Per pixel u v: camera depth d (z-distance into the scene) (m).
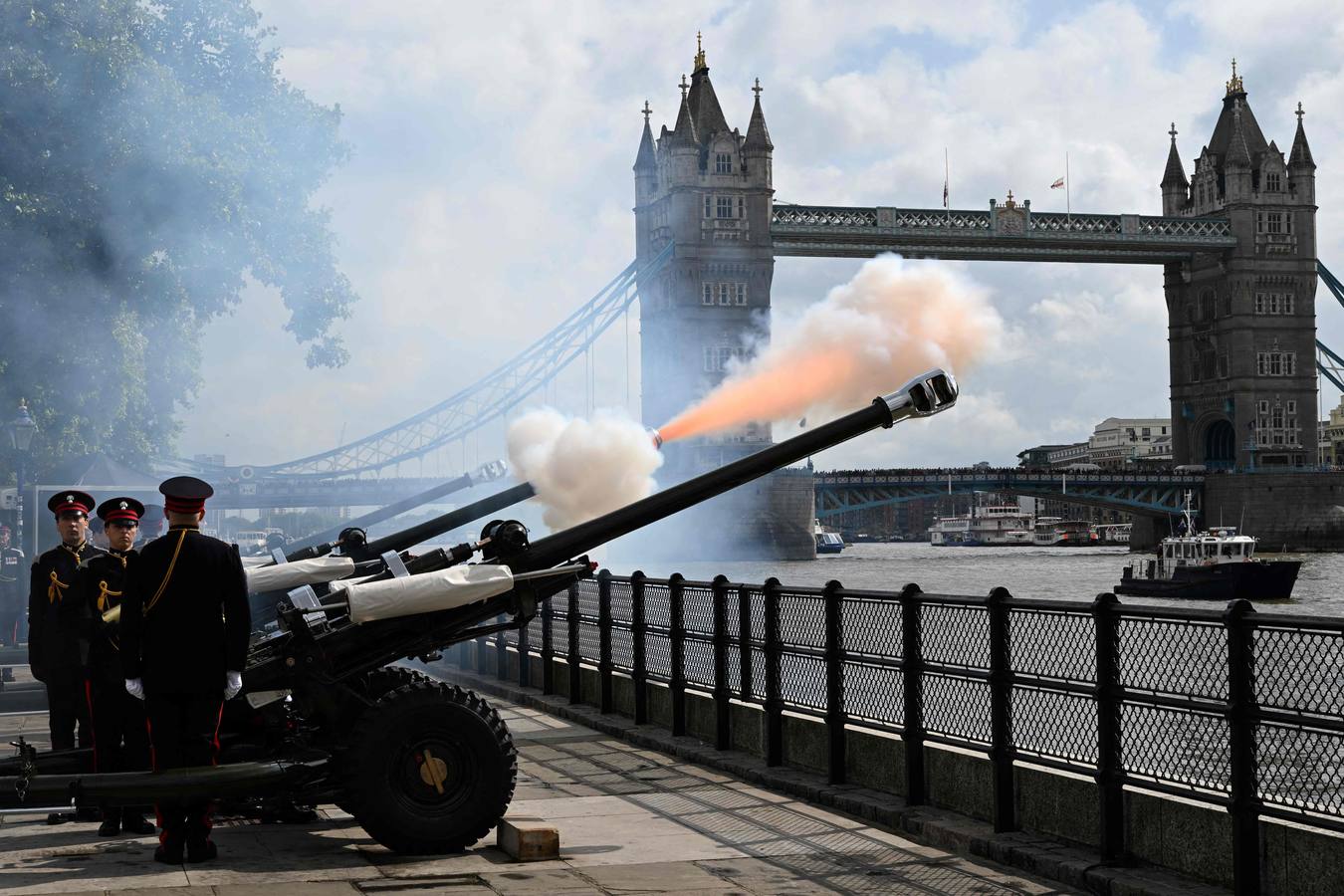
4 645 23.38
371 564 11.28
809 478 157.25
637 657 15.87
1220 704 8.19
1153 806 8.73
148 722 9.08
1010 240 183.38
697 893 8.48
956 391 9.83
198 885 8.39
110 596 9.93
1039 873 9.05
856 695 11.71
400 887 8.47
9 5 26.73
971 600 10.29
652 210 175.25
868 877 8.98
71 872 8.77
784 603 12.80
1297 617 7.74
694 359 165.75
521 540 9.68
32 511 25.88
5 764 9.00
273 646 9.74
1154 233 192.00
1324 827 7.53
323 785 9.32
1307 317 195.25
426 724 9.28
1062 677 9.41
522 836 9.25
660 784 12.53
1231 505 182.88
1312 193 196.12
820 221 174.25
